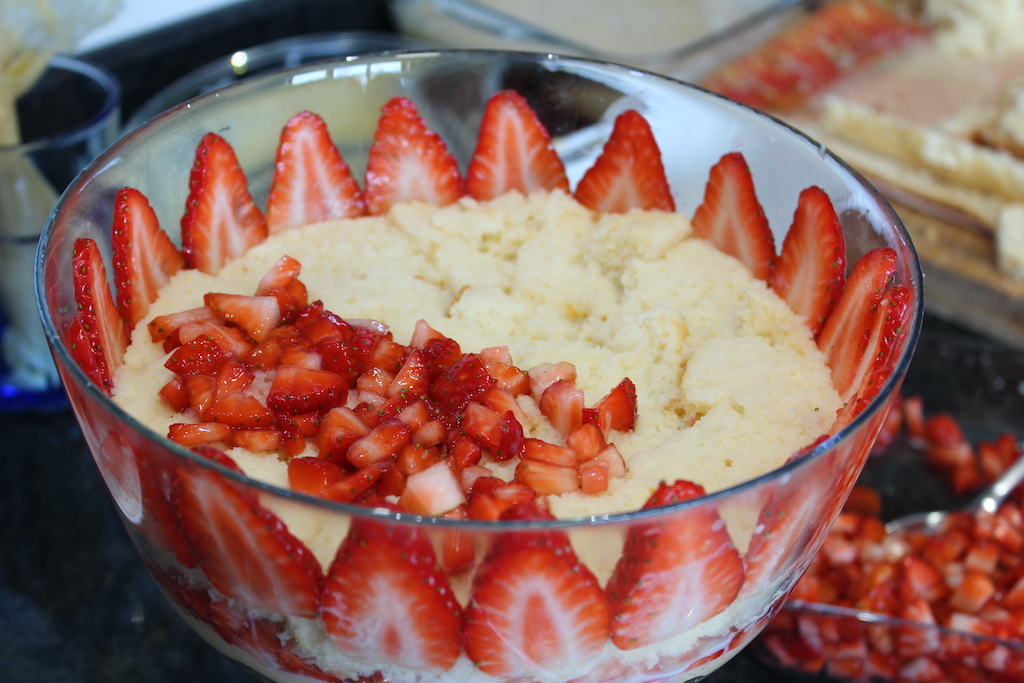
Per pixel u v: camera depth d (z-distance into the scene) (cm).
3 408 65
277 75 46
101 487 61
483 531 30
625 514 30
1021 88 83
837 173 43
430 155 50
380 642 33
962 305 73
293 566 32
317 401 40
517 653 33
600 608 32
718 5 97
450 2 89
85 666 52
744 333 45
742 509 32
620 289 48
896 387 34
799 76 91
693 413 42
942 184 80
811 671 52
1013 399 65
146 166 43
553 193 50
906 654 51
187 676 52
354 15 90
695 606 33
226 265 47
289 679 36
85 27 62
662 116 47
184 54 79
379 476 38
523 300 47
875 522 57
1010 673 50
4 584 55
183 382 41
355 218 50
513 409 41
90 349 38
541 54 48
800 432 40
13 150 55
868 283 41
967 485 61
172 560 35
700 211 48
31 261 59
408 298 46
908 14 102
